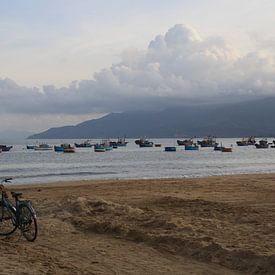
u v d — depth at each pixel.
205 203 14.54
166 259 8.29
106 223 11.11
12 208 10.22
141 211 12.93
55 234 10.52
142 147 165.50
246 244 8.66
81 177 40.31
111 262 8.00
